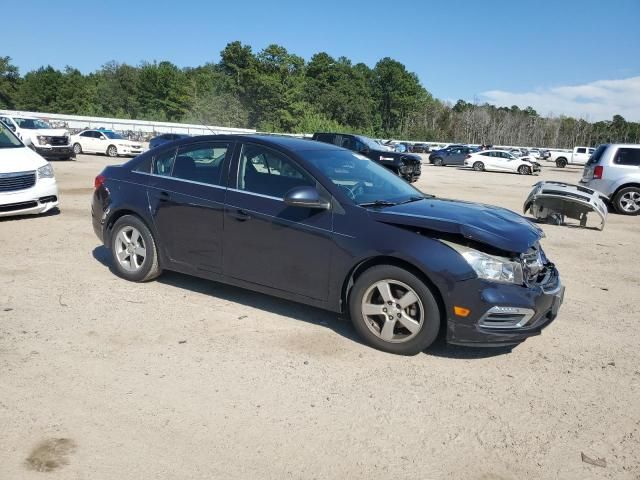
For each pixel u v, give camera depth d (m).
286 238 4.64
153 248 5.57
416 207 4.57
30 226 8.59
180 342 4.35
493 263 4.00
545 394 3.80
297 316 5.01
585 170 15.45
